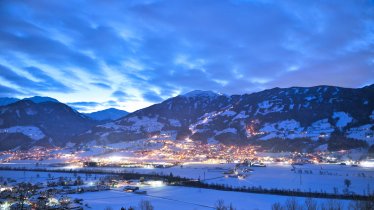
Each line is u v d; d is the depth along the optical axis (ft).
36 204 611.06
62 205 608.19
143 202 611.06
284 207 542.98
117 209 581.94
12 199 652.07
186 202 648.79
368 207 491.72
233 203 621.31
